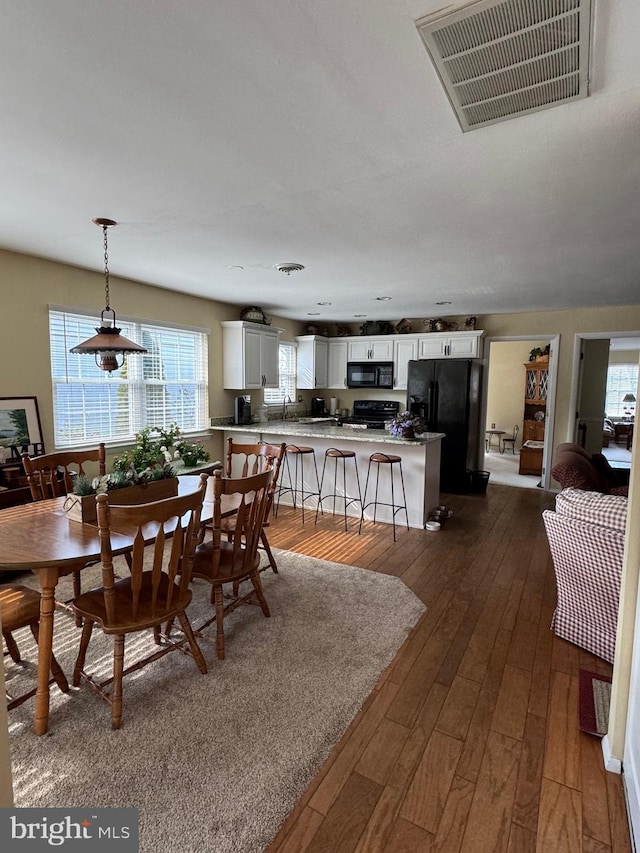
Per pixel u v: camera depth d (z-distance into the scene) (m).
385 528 4.42
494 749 1.74
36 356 3.55
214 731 1.81
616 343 9.34
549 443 6.05
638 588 1.55
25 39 1.24
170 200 2.38
